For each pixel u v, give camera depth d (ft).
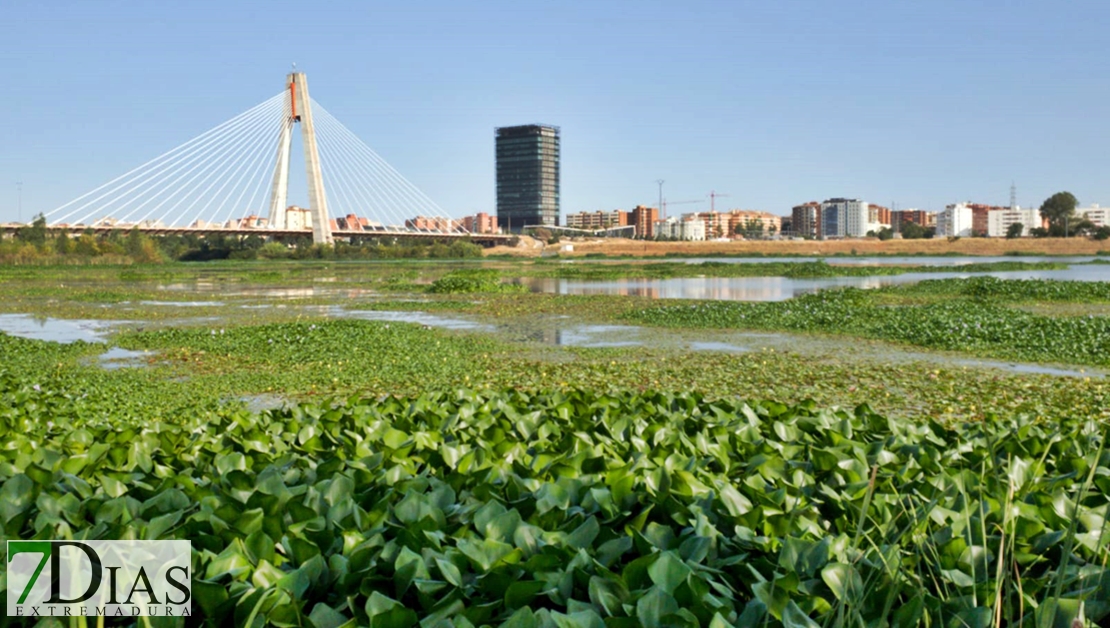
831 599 7.84
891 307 58.90
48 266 184.55
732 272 147.43
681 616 7.04
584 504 10.28
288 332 46.65
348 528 9.50
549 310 67.92
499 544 8.66
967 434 14.37
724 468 12.13
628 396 18.97
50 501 10.09
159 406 26.84
